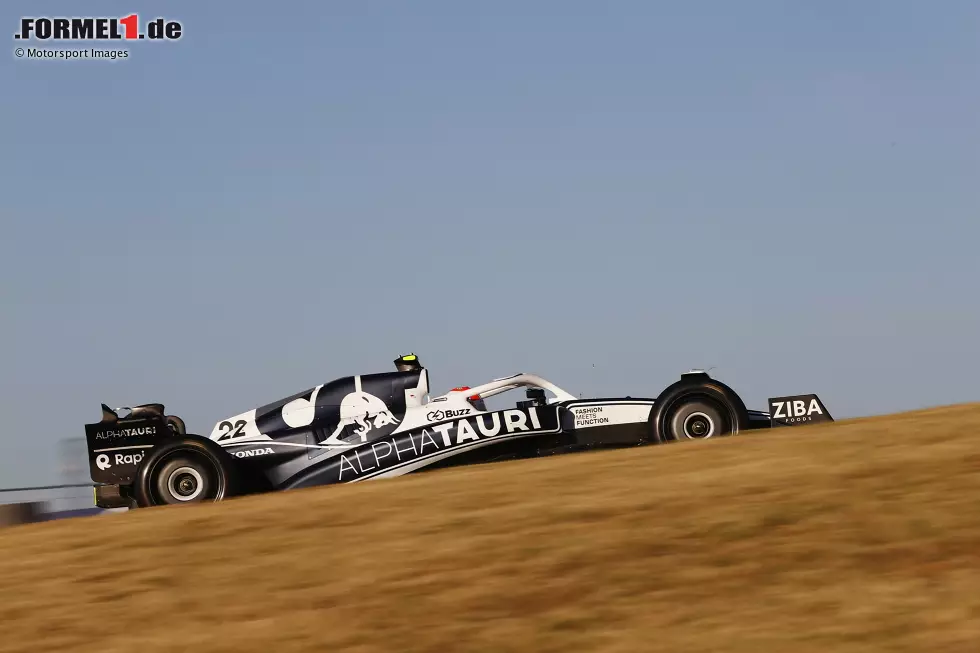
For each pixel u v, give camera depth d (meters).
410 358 26.98
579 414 25.73
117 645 12.18
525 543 14.30
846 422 22.50
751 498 15.13
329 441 26.14
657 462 19.00
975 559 11.84
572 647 10.71
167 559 15.77
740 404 23.81
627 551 13.45
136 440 26.42
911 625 10.34
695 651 10.30
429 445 25.62
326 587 13.46
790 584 11.75
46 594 14.60
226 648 11.66
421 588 12.98
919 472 15.50
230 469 24.69
